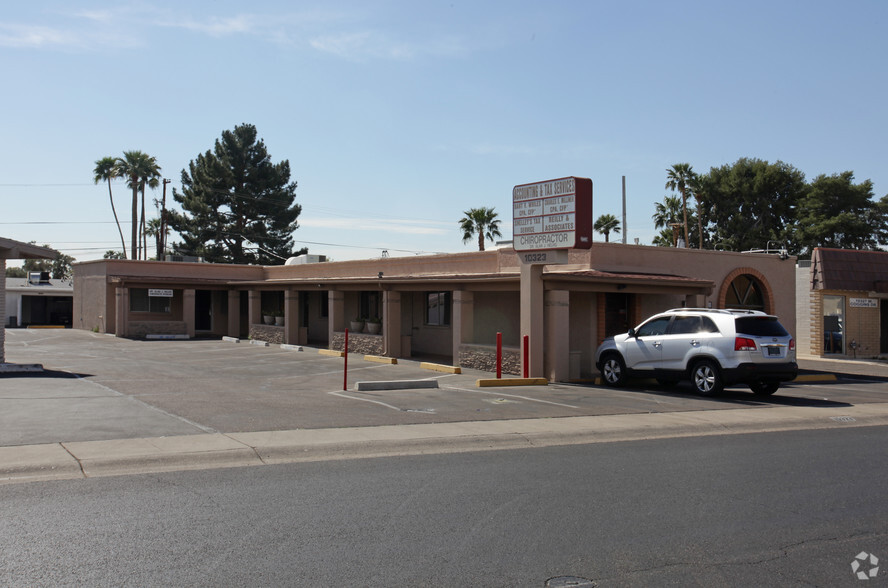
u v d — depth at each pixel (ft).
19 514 21.44
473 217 174.91
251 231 197.47
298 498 23.90
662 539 20.39
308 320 112.47
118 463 27.81
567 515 22.54
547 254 60.03
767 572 18.03
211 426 35.45
